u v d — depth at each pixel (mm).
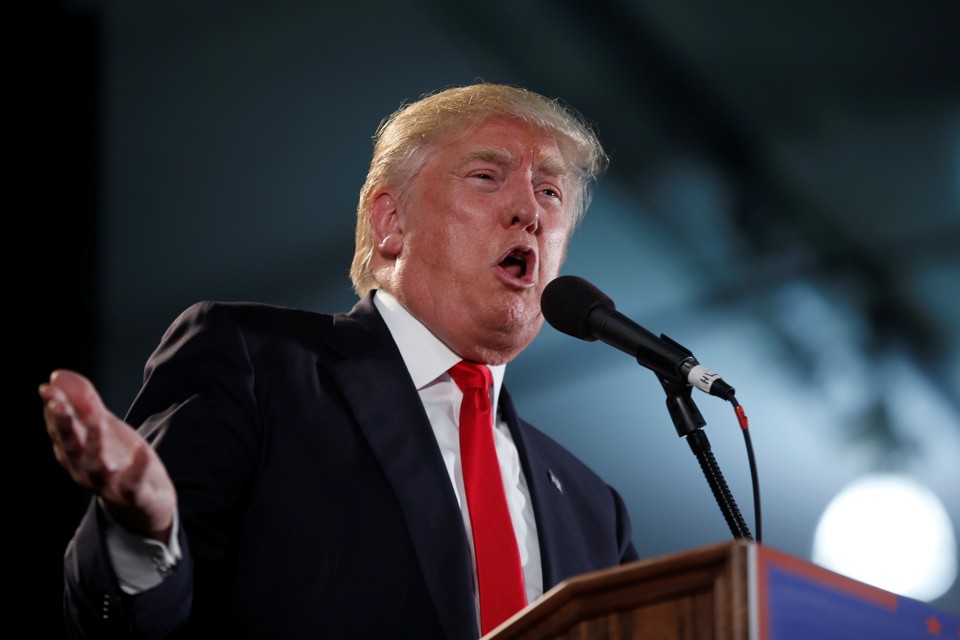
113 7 15719
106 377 15500
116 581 5820
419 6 16797
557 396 19188
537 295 8797
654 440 19344
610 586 4844
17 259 15219
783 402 20125
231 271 16484
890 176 19172
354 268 9578
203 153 16344
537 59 17781
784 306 19750
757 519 6859
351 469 7562
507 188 8867
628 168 18844
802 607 4715
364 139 16875
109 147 15906
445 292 8641
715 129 18766
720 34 18031
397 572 7250
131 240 16016
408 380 8227
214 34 16094
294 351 8062
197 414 7328
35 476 14703
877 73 18375
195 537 6957
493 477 8125
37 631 14344
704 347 20062
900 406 20062
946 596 19750
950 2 17438
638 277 19578
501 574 7656
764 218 19266
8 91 15398
